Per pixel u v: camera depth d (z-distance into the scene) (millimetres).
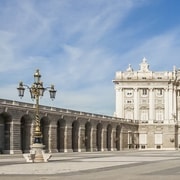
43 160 50719
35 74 49656
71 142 105438
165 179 27188
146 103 150000
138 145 145625
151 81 149750
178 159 58000
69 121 104375
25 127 90438
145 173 32406
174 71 149875
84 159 57969
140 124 146375
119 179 27234
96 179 27281
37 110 50281
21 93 48250
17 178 28094
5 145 84438
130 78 150875
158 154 84250
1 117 83625
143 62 151250
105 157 66062
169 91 149000
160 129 145125
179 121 149000
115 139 129375
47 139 96438
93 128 116125
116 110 150750
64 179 27297
